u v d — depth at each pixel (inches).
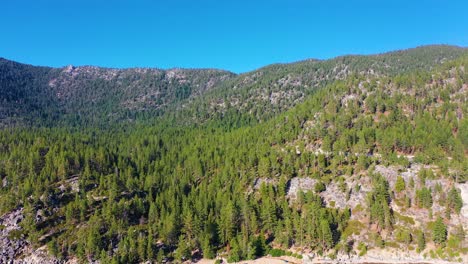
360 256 5999.0
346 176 7529.5
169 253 6240.2
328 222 6373.0
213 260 6092.5
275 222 6525.6
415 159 7524.6
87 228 6550.2
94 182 7790.4
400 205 6737.2
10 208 6998.0
